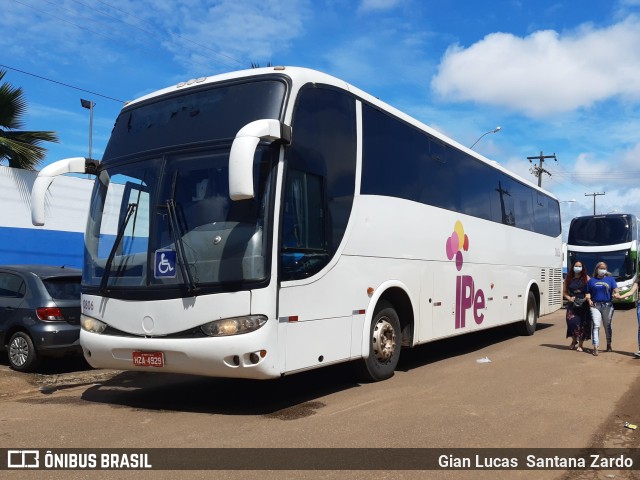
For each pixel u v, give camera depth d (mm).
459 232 10742
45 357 9594
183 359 6242
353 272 7539
